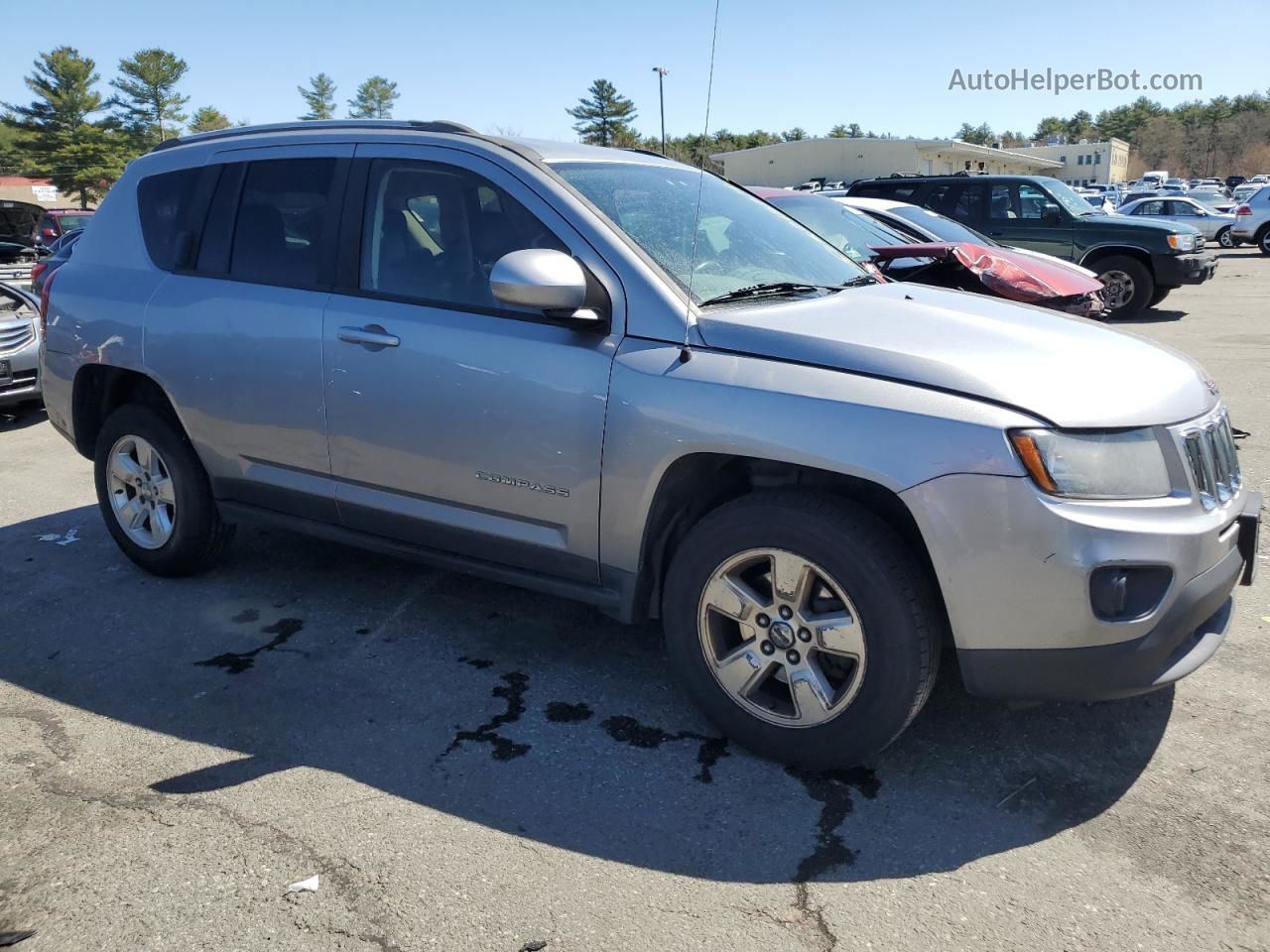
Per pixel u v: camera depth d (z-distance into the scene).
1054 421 2.58
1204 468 2.80
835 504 2.76
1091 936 2.30
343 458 3.66
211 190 4.12
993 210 13.54
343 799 2.86
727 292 3.24
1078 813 2.76
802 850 2.63
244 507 4.12
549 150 3.61
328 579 4.51
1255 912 2.37
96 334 4.32
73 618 4.12
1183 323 12.24
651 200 3.56
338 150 3.80
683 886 2.49
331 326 3.60
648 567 3.18
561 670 3.65
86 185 70.81
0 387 7.92
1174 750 3.05
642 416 2.96
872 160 54.69
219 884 2.50
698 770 3.00
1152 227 12.70
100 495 4.59
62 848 2.64
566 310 3.06
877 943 2.29
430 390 3.36
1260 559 4.52
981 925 2.34
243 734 3.21
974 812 2.77
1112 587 2.54
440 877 2.53
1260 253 25.97
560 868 2.56
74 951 2.28
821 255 3.96
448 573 4.59
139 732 3.23
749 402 2.80
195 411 4.05
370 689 3.51
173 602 4.27
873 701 2.76
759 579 3.01
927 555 2.78
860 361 2.77
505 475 3.27
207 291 3.99
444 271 3.46
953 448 2.58
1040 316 3.40
